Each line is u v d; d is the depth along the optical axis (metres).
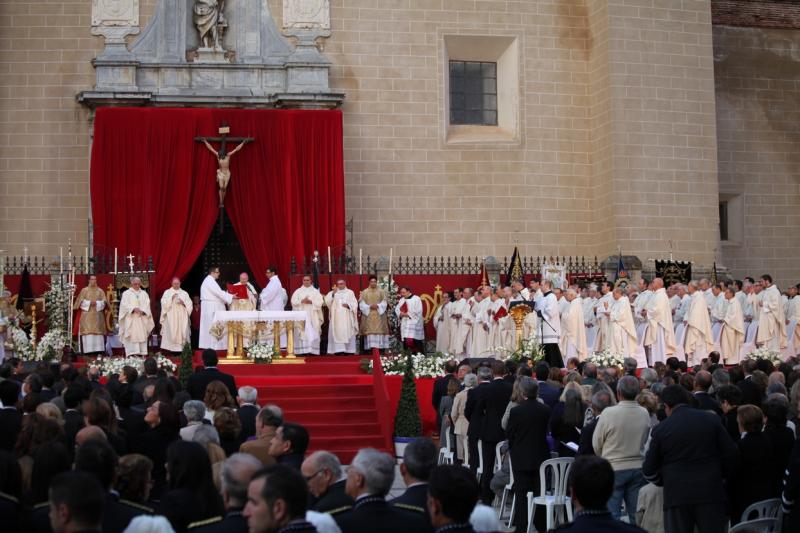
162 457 11.34
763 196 36.44
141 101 30.00
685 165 32.38
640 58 32.31
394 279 29.89
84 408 10.79
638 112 32.16
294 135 29.69
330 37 31.92
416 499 8.38
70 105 30.62
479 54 33.34
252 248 29.48
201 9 31.12
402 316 28.38
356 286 29.00
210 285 26.73
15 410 11.12
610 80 32.03
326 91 30.70
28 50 30.66
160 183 28.91
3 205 30.25
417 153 32.12
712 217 32.47
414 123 32.19
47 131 30.48
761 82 36.75
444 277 30.12
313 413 22.06
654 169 32.12
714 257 32.41
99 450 7.88
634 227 31.80
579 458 7.90
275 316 24.64
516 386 13.88
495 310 26.72
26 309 27.47
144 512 8.01
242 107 30.61
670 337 26.34
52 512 6.54
